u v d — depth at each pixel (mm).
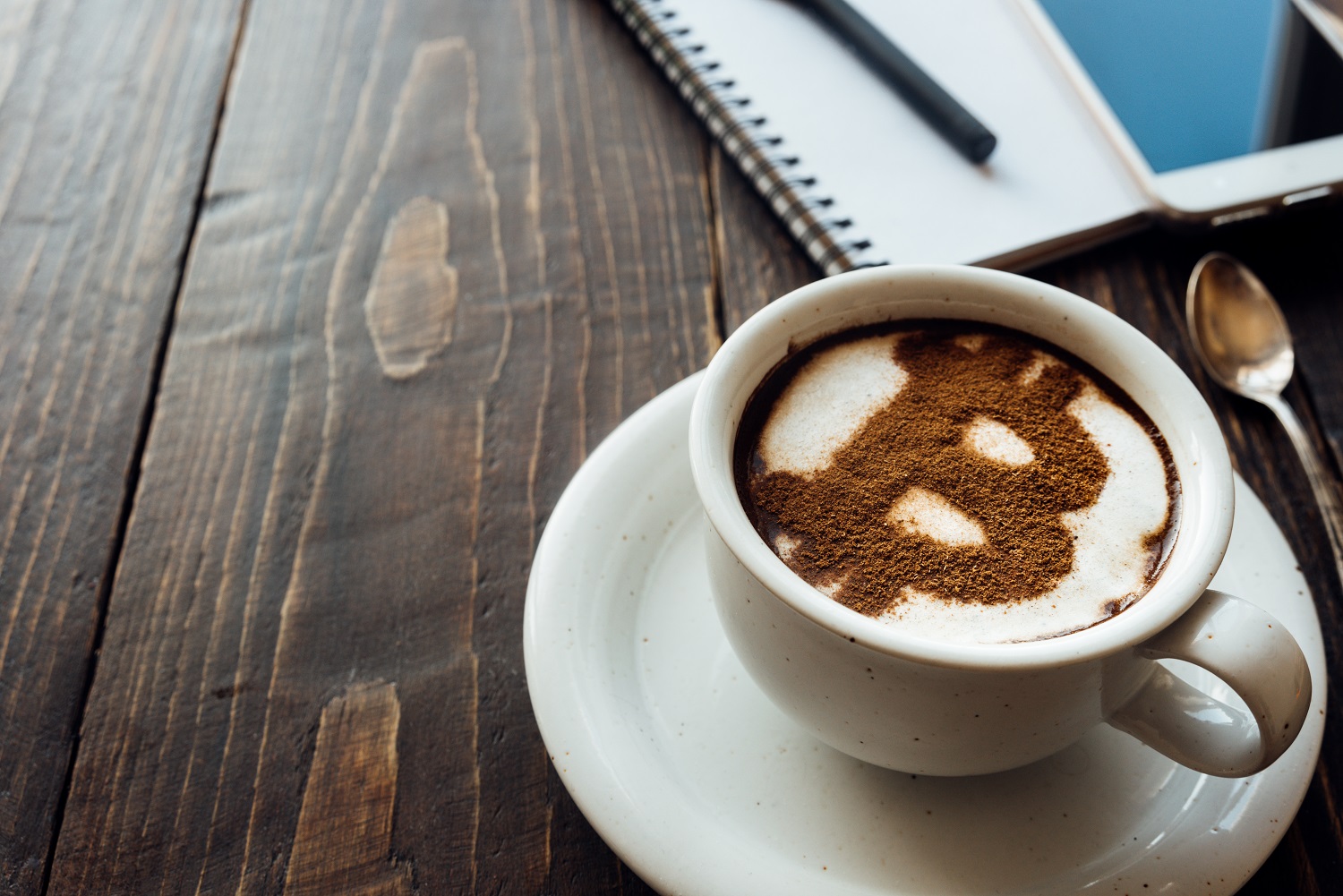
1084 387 319
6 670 358
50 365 419
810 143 448
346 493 387
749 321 318
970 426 314
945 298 327
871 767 314
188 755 341
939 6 487
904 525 301
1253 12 450
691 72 472
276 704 348
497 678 351
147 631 363
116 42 511
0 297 435
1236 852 293
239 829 330
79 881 324
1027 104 454
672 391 362
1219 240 427
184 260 444
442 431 400
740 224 447
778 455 311
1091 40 459
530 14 519
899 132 450
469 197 458
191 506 386
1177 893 290
